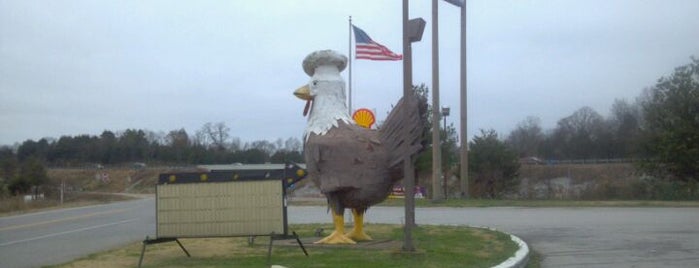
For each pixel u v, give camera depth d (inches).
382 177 534.3
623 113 3014.3
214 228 475.8
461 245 551.2
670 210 1008.9
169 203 483.2
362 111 733.3
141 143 3678.6
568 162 2247.8
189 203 480.4
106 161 3617.1
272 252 516.4
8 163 2383.1
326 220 912.9
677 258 510.0
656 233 677.3
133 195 2409.0
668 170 1406.3
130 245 609.9
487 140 1635.1
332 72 571.2
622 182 1489.9
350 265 440.5
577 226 761.6
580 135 2982.3
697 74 1411.2
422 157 1382.9
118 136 3801.7
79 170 3336.6
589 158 2765.7
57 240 724.0
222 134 7608.3
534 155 2960.1
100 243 682.2
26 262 534.9
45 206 1524.4
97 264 481.1
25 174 2080.5
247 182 475.5
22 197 1696.6
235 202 474.9
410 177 496.7
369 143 539.2
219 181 478.9
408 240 491.8
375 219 916.0
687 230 700.7
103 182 3120.1
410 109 512.7
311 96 566.9
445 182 1515.7
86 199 1940.2
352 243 549.6
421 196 1441.9
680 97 1395.2
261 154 3110.2
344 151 534.3
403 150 526.0
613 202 1198.3
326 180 534.9
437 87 1194.6
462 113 1291.8
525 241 615.8
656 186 1385.3
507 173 1601.9
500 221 847.7
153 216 1123.3
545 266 485.1
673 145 1374.3
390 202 1283.2
